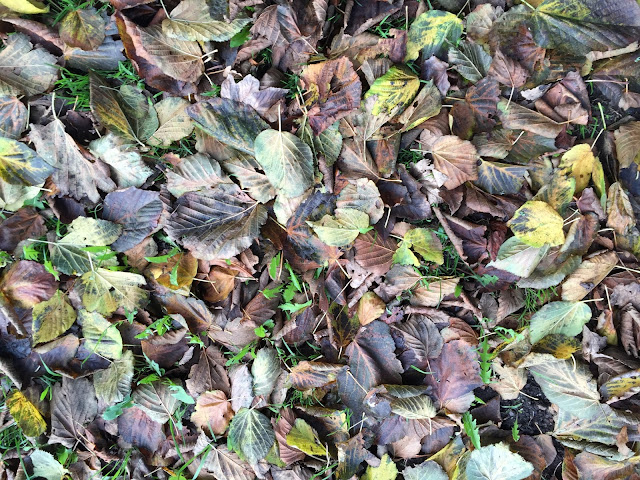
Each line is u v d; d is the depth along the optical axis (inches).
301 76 25.0
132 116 24.7
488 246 25.9
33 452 25.9
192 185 24.7
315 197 24.8
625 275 26.4
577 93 26.2
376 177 25.2
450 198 25.6
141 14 24.2
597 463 27.1
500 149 25.8
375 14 25.2
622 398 26.1
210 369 26.2
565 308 26.4
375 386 26.2
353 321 26.1
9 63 23.9
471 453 26.9
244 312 25.6
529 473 26.4
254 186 24.6
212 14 24.0
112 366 26.0
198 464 26.8
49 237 25.0
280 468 26.8
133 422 26.4
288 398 27.0
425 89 25.3
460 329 26.6
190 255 25.3
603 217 26.3
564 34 25.3
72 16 24.1
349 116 25.0
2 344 25.1
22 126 24.4
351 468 26.8
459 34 25.6
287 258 25.2
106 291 25.3
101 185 24.8
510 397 27.2
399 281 26.0
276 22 24.5
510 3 25.8
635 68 26.5
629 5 24.9
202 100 24.5
